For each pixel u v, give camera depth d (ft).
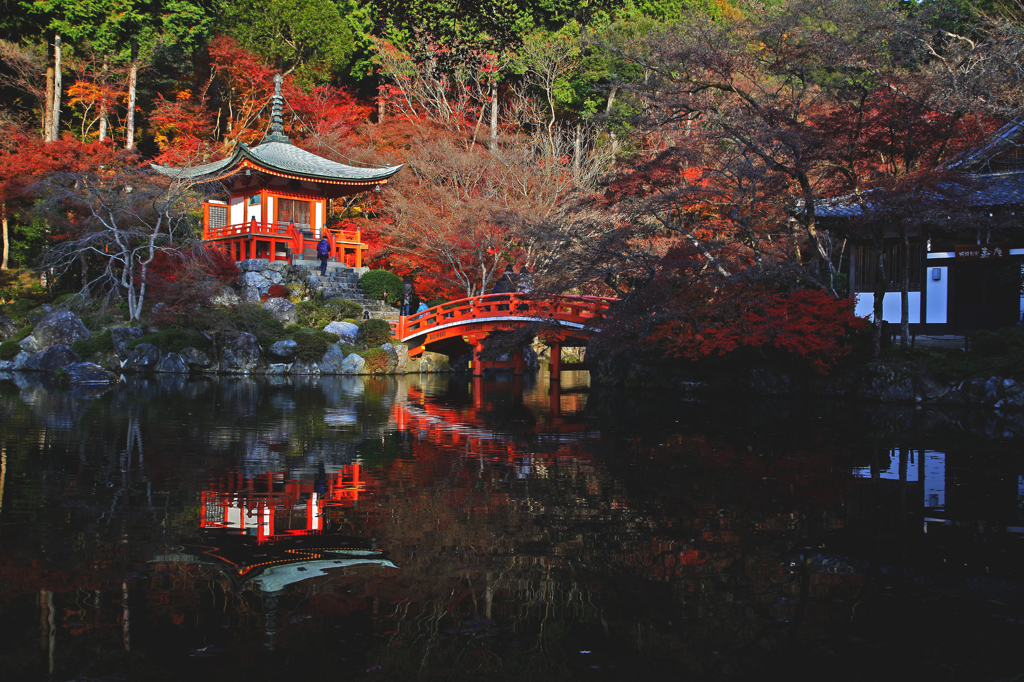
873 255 74.49
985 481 27.55
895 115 54.08
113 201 82.74
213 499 23.71
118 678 12.19
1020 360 50.96
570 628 14.53
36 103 114.21
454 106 121.19
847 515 22.57
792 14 56.03
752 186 58.95
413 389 66.49
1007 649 13.69
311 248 102.53
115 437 35.47
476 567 17.75
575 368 103.65
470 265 101.71
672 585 16.71
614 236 62.69
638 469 29.48
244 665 12.78
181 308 77.87
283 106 112.98
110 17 104.99
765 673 12.83
